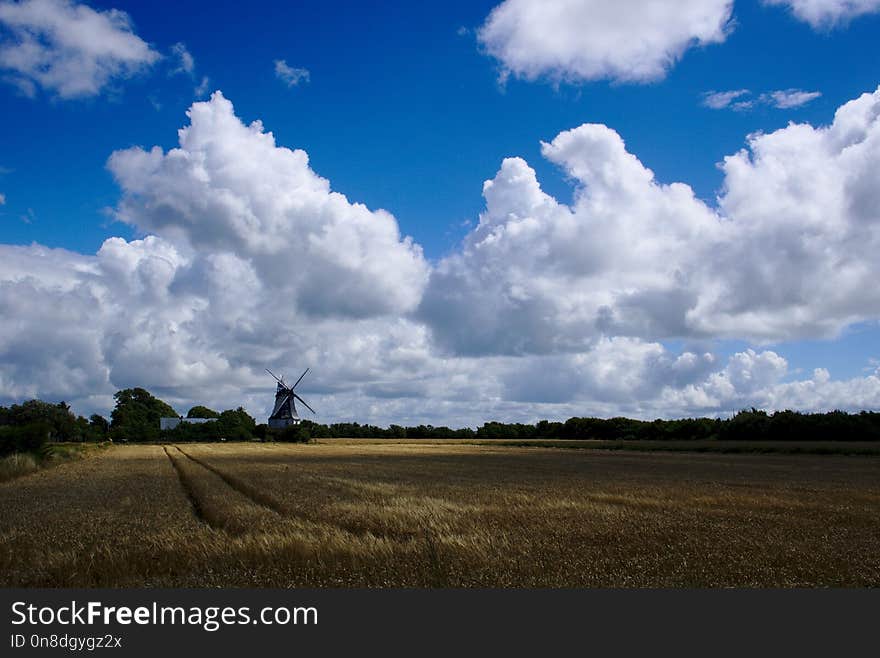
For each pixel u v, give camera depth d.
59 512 22.75
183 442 149.25
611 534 16.95
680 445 95.50
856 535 17.31
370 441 152.25
